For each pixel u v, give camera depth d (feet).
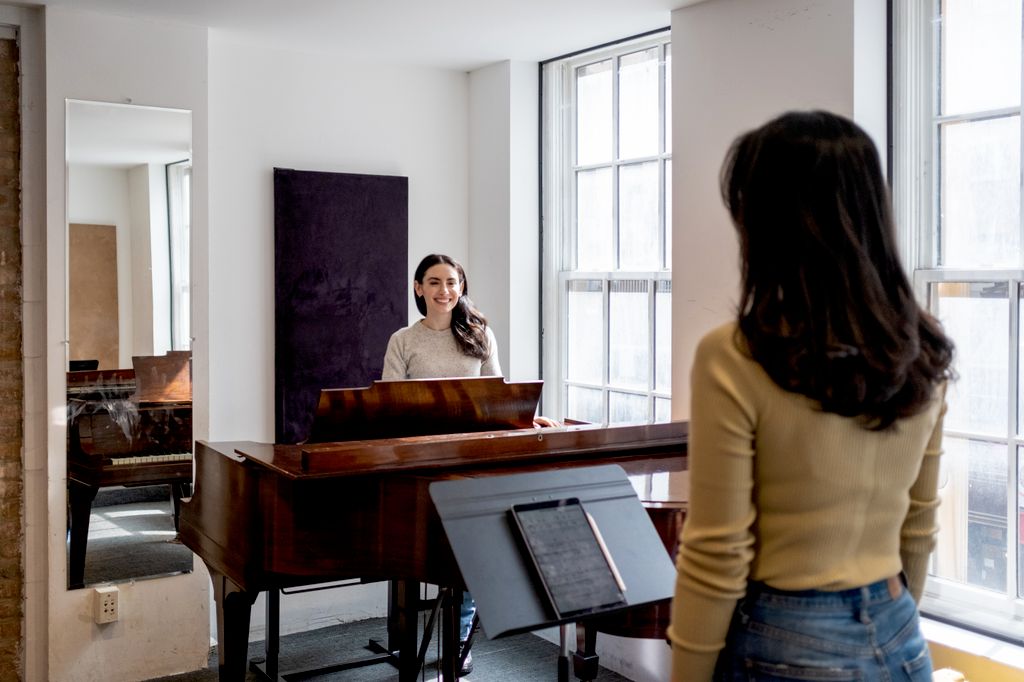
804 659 4.29
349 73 14.92
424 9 12.37
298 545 8.57
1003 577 9.87
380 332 15.20
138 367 12.95
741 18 11.45
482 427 9.99
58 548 12.57
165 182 13.00
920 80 10.40
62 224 12.40
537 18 12.80
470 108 15.96
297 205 14.40
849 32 10.28
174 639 13.33
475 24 13.09
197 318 13.32
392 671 13.30
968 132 10.07
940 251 10.39
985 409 10.01
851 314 4.08
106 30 12.55
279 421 14.43
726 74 11.67
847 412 4.09
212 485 9.84
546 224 15.33
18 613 12.80
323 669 12.96
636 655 12.92
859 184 4.15
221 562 9.57
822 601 4.33
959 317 10.18
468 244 16.10
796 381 4.08
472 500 6.51
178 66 13.01
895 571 4.54
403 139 15.43
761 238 4.25
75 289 12.52
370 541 8.38
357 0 11.98
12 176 12.51
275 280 14.37
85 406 12.65
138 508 13.02
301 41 13.97
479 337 12.93
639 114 13.91
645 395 13.83
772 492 4.34
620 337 14.26
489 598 6.06
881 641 4.37
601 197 14.62
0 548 12.67
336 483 8.45
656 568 6.66
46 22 12.16
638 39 13.69
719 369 4.30
